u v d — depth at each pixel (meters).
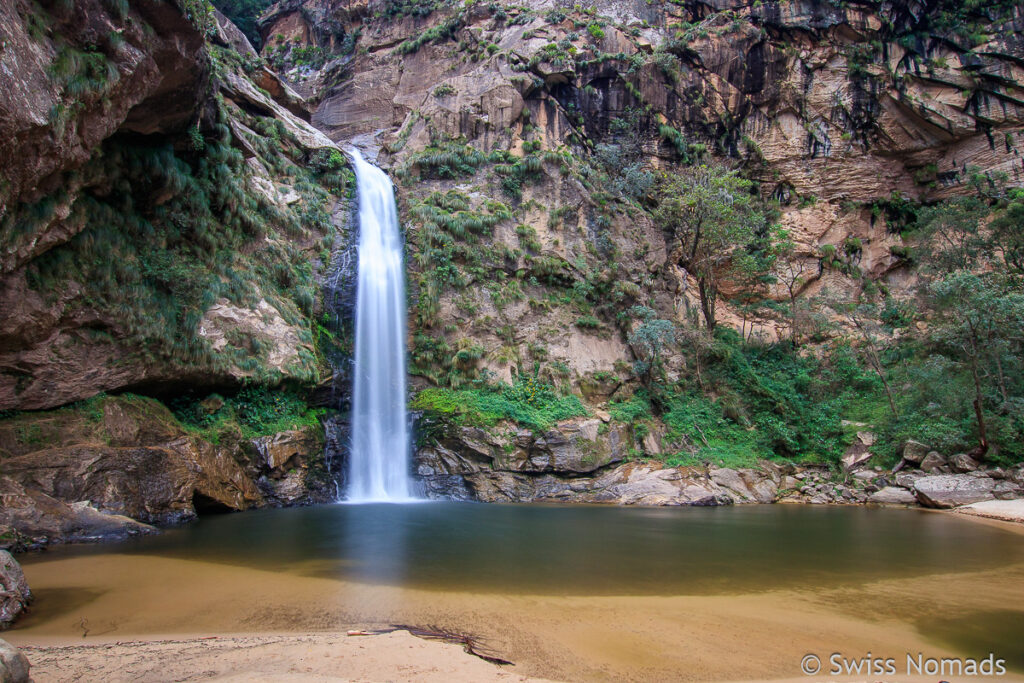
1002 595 8.77
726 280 34.03
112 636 6.84
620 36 35.34
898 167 35.66
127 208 17.09
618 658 6.18
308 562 10.49
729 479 21.69
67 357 14.78
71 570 9.81
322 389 21.52
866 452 23.17
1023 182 31.98
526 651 6.34
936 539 13.34
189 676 5.43
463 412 22.27
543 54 32.88
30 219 12.12
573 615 7.58
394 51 40.19
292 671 5.57
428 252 25.86
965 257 28.83
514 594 8.51
